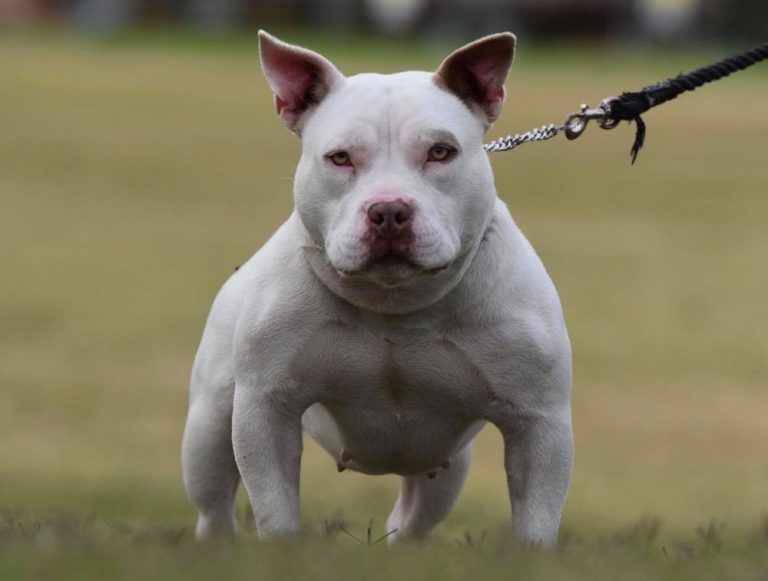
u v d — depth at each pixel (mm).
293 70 7258
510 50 7098
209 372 8062
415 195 6742
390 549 6535
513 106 45531
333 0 82500
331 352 7211
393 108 6910
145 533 7324
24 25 80188
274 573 5758
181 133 43469
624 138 45125
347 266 6742
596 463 14805
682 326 21641
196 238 28203
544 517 7195
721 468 14547
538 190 34844
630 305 22891
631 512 12562
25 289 23531
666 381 18516
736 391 18094
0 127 43625
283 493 7324
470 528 10367
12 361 19078
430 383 7262
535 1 81688
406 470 7926
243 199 32969
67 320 21469
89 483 13273
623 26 81750
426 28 82000
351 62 59344
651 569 6102
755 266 26547
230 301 8023
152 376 18547
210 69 61656
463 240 6961
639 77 59562
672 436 16000
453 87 7105
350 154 6883
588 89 52562
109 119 46031
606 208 32625
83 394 17484
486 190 7000
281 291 7230
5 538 6773
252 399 7289
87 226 29422
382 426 7523
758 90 60406
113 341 20328
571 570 5949
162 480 13609
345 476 14578
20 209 31250
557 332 7227
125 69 60281
